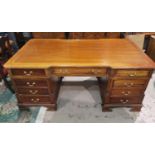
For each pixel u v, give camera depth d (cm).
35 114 208
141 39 282
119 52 197
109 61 175
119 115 205
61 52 197
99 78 252
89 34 284
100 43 228
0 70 224
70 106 222
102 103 212
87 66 167
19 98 202
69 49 207
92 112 211
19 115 206
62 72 177
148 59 180
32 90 193
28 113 209
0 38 223
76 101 232
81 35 286
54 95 205
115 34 283
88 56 186
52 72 177
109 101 201
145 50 305
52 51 201
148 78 178
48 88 191
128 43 229
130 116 203
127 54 192
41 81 184
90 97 240
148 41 295
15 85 189
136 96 196
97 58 181
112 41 236
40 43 230
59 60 176
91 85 271
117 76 176
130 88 188
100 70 174
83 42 232
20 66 167
